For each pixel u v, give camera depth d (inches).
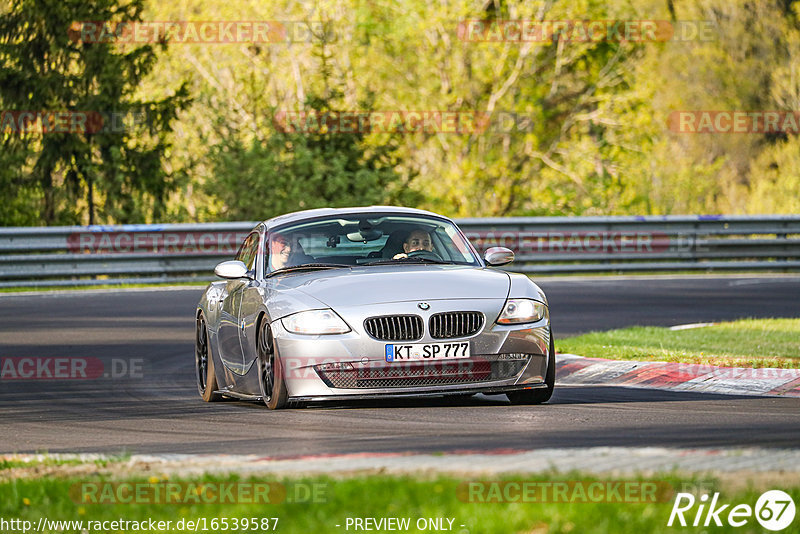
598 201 4916.3
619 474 751.1
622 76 5295.3
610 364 1540.4
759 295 2699.3
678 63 6633.9
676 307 2439.7
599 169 5255.9
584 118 5196.9
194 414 1244.5
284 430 1082.7
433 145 5118.1
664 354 1565.0
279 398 1186.0
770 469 765.9
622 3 5182.1
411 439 998.4
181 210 4296.3
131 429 1144.2
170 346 1953.7
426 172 5108.3
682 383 1419.8
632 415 1135.0
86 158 4389.8
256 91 4579.2
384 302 1170.0
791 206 5812.0
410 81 4992.6
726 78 6638.8
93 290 3014.3
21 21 4355.3
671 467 783.1
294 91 5241.1
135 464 874.1
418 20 4859.7
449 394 1167.0
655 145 5315.0
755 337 1752.0
